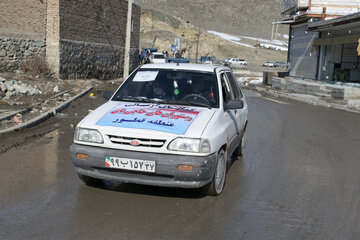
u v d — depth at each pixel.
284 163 7.12
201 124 4.72
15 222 4.05
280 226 4.26
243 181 5.87
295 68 30.20
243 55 80.94
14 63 19.52
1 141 7.43
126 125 4.64
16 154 6.78
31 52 20.06
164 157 4.43
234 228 4.14
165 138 4.46
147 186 5.32
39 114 10.23
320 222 4.42
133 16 30.91
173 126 4.61
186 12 145.62
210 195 5.07
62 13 20.36
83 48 22.91
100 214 4.34
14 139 7.67
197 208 4.64
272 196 5.25
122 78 27.38
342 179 6.23
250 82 33.50
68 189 5.11
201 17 144.00
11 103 11.41
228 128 5.39
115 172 4.64
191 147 4.45
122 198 4.85
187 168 4.40
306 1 26.80
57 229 3.92
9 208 4.41
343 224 4.39
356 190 5.68
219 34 112.25
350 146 8.86
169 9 145.25
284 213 4.65
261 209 4.74
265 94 23.91
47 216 4.23
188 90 5.60
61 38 20.47
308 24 25.23
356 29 23.06
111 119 4.80
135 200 4.80
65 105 12.15
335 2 26.62
